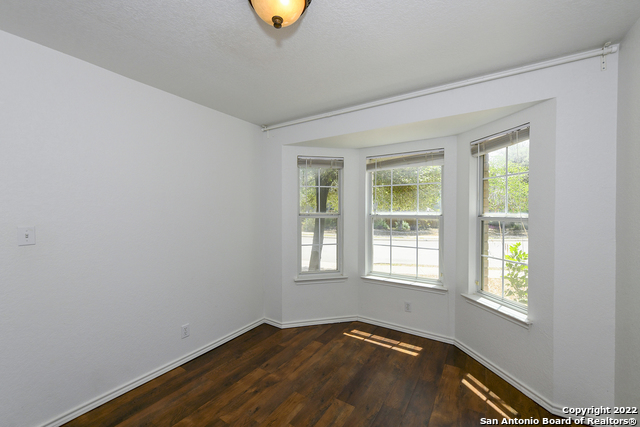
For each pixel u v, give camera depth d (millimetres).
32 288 1693
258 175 3367
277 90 2383
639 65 1479
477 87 2166
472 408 1942
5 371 1603
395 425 1794
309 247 3486
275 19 1276
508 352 2230
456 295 2852
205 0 1333
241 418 1863
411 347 2805
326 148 3404
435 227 3057
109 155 2035
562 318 1860
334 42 1693
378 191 3418
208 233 2758
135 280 2191
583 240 1804
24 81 1652
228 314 2973
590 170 1784
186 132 2559
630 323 1560
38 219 1711
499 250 2445
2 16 1446
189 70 2037
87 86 1917
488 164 2564
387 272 3367
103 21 1496
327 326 3336
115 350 2074
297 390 2146
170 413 1911
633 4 1367
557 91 1877
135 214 2188
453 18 1474
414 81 2219
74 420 1841
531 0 1338
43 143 1727
